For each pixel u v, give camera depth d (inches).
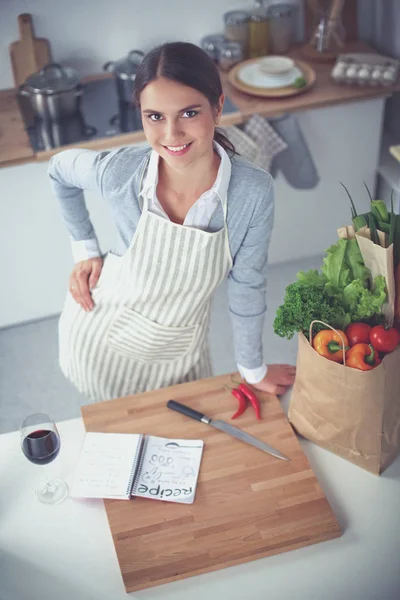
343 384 56.1
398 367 56.0
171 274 65.3
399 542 54.7
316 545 54.8
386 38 133.6
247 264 65.2
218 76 53.2
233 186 60.2
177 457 61.0
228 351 121.3
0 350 125.7
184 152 53.9
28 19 119.7
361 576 52.6
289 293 57.4
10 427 111.4
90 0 121.6
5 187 113.7
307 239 138.2
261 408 65.2
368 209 137.4
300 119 122.9
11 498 59.2
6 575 53.8
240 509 56.7
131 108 119.6
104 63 130.0
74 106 116.9
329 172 130.6
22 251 122.0
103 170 63.2
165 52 50.4
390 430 59.0
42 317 132.0
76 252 76.9
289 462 60.1
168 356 74.9
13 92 125.5
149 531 55.6
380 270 55.7
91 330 75.2
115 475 59.5
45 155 109.0
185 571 52.8
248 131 116.3
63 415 112.7
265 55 132.1
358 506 57.6
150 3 125.1
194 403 65.9
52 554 55.2
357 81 121.8
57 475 60.9
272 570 53.2
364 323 57.7
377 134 128.0
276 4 131.2
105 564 54.3
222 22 131.2
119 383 77.7
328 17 127.7
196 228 61.7
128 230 64.8
